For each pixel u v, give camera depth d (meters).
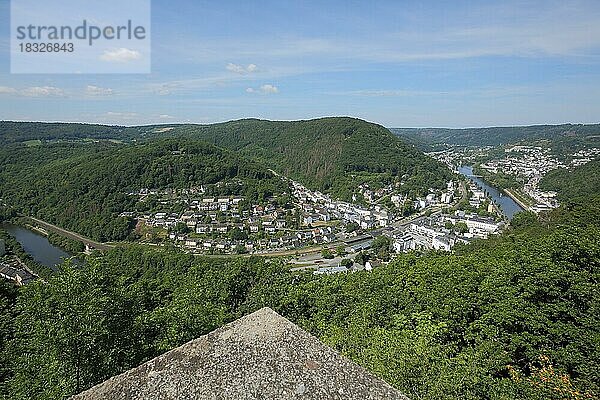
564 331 17.61
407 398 5.35
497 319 19.16
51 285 11.91
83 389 10.30
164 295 36.91
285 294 30.36
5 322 20.39
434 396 12.35
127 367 11.45
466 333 19.98
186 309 18.41
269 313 6.52
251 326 6.18
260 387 5.18
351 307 26.92
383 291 26.09
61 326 10.77
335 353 5.83
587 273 20.59
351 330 20.00
